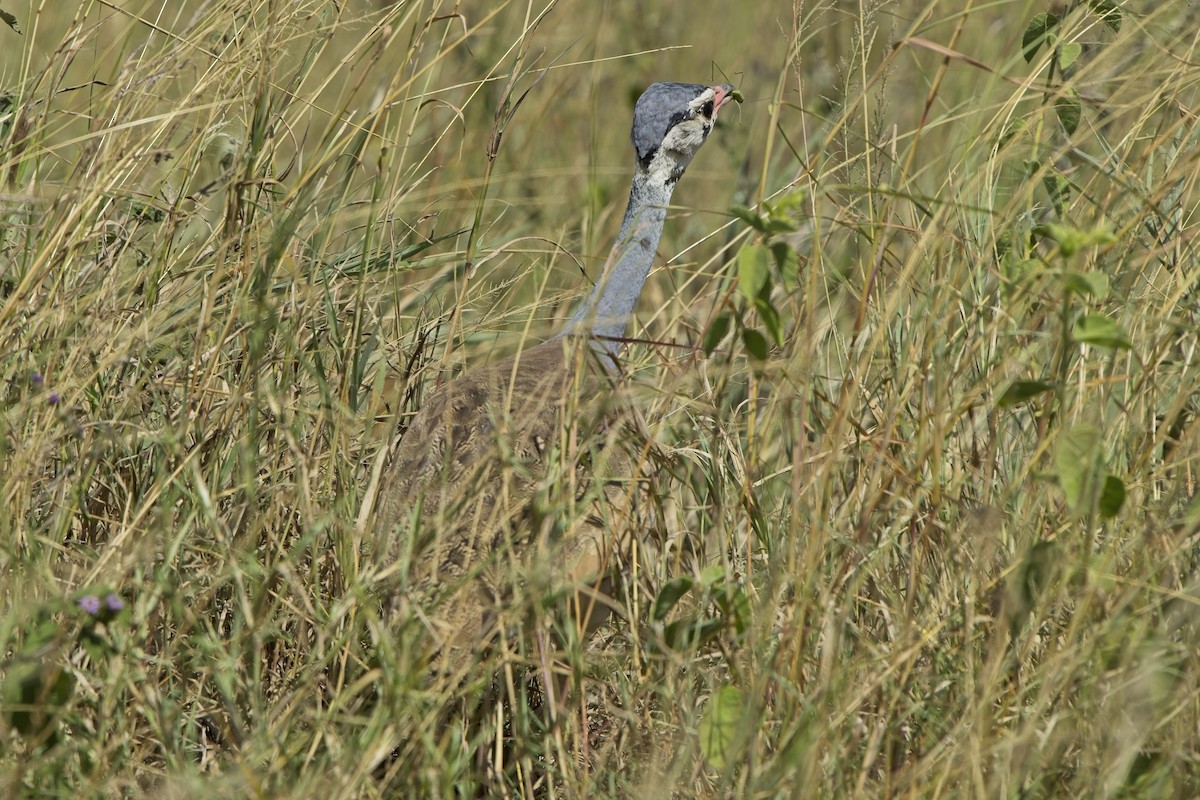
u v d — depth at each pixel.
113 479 9.90
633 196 12.33
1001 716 8.17
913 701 8.44
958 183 10.45
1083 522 8.68
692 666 9.00
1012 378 9.46
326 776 7.98
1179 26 10.79
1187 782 7.76
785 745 7.90
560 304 14.26
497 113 11.70
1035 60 10.38
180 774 7.82
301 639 9.02
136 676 8.17
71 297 9.91
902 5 17.06
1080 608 7.95
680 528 10.38
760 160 17.00
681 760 8.07
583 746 9.06
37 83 10.90
